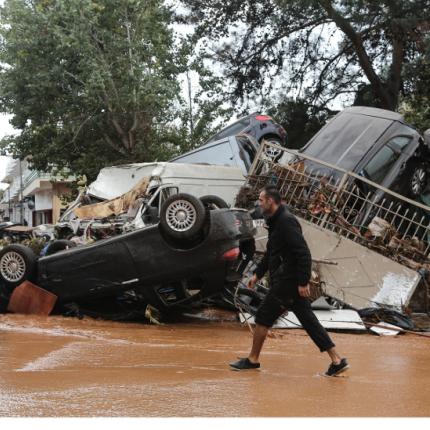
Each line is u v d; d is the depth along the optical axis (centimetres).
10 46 2256
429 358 795
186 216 1016
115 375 595
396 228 1379
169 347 820
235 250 1043
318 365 689
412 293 1189
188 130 2611
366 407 478
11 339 852
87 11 2202
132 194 1328
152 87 2311
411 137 1460
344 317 1094
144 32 2358
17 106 2359
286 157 1462
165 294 1147
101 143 2481
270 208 605
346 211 1289
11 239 3025
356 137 1443
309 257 590
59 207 4112
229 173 1502
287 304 606
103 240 1088
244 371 629
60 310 1133
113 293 1089
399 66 2616
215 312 1195
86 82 2259
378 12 2306
